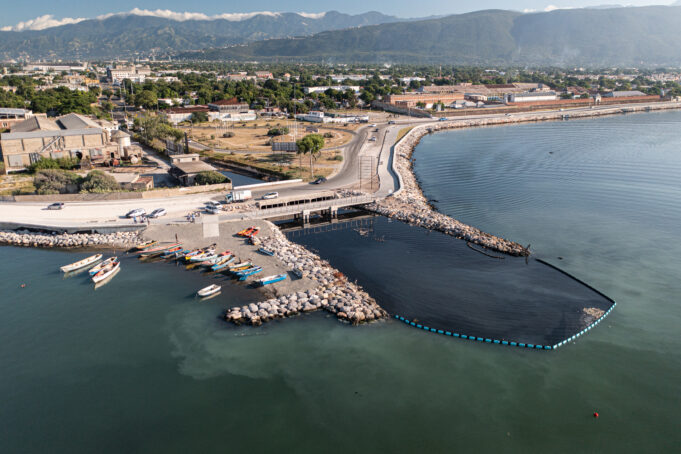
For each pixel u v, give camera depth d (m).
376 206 136.62
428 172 183.50
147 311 81.31
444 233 118.00
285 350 71.50
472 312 81.31
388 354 70.69
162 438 57.38
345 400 62.69
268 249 102.19
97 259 99.12
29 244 107.44
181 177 155.50
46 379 66.38
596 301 85.81
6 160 162.25
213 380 66.00
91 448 56.06
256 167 175.50
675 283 92.50
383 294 86.81
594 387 64.94
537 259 103.12
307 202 138.00
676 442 56.91
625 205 140.12
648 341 74.50
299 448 56.09
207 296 85.25
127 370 67.88
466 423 59.31
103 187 137.75
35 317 79.94
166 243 106.12
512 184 164.62
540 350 72.00
